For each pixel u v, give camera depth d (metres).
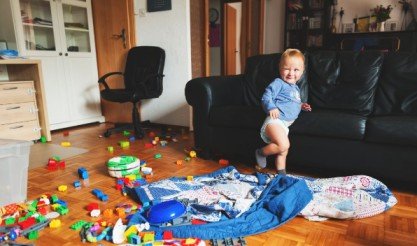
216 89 2.27
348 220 1.36
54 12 3.23
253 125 2.00
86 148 2.63
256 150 1.91
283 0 5.23
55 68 3.29
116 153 2.46
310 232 1.27
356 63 2.09
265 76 2.35
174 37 3.16
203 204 1.43
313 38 5.04
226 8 5.29
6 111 2.58
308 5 4.95
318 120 1.77
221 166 2.13
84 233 1.25
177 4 3.08
